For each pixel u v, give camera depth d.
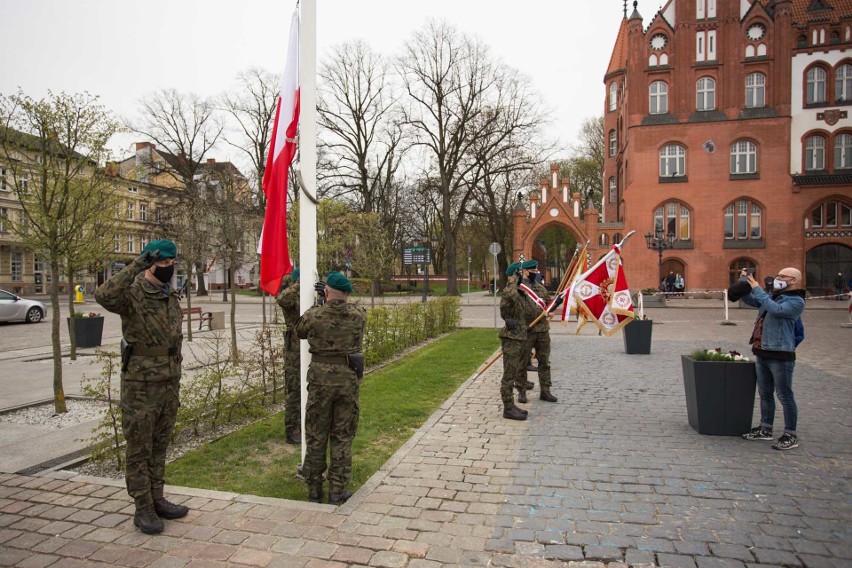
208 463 5.37
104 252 11.49
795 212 34.00
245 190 25.78
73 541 3.75
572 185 60.47
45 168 7.52
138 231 13.55
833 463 5.16
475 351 13.02
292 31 5.23
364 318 4.59
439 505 4.27
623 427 6.50
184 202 31.09
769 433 5.92
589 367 10.79
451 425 6.61
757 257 34.31
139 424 3.86
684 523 3.94
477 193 42.44
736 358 6.24
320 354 4.39
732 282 34.78
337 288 4.36
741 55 34.47
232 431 6.52
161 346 3.98
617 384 9.08
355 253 30.80
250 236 22.05
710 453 5.49
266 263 5.20
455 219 43.34
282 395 8.13
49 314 26.27
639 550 3.56
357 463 5.29
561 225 37.50
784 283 5.61
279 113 5.24
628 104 36.06
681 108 35.06
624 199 36.75
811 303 30.78
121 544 3.69
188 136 42.06
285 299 5.76
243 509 4.21
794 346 5.68
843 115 34.12
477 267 65.69
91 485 4.75
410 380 9.33
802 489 4.55
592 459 5.34
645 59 35.62
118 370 10.35
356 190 39.75
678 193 35.12
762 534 3.77
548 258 52.88
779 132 34.03
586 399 8.01
